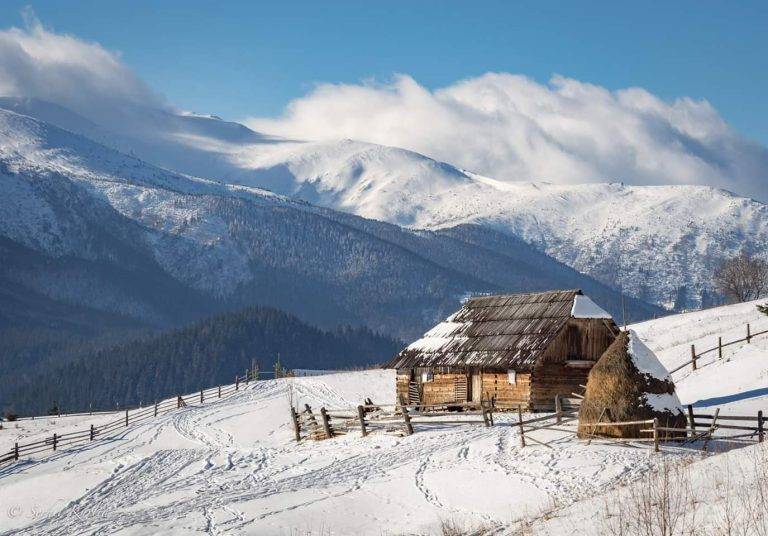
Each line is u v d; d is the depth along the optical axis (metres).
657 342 64.81
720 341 50.03
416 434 41.12
